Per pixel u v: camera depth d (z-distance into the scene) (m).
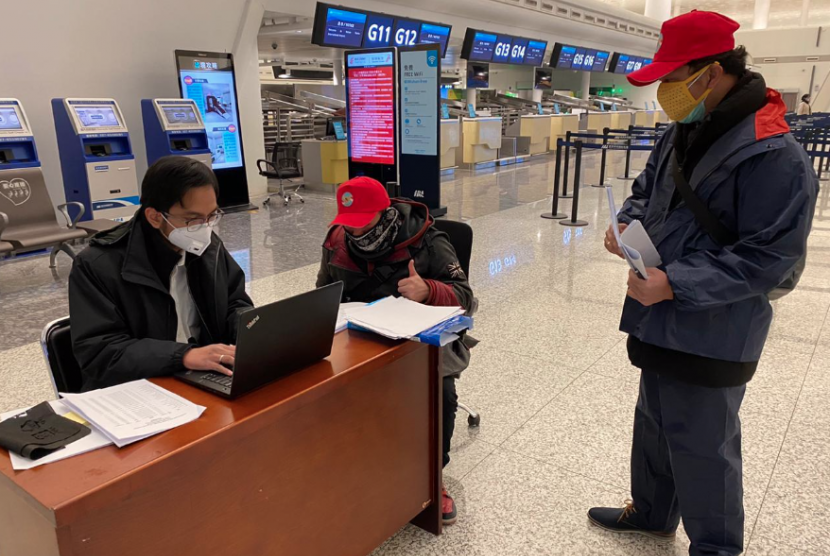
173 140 7.04
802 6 23.36
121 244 1.60
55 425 1.18
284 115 10.91
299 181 10.23
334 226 2.15
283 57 14.94
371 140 6.02
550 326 3.75
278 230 6.61
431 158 5.61
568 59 15.84
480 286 4.57
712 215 1.41
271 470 1.34
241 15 8.02
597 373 3.10
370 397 1.59
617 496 2.13
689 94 1.38
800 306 4.13
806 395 2.84
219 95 7.65
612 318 3.88
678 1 24.36
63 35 6.32
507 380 3.02
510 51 13.04
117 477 1.02
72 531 0.98
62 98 6.24
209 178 1.51
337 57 14.17
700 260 1.39
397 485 1.77
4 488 1.06
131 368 1.46
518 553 1.87
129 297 1.58
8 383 2.99
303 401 1.36
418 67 5.43
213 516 1.22
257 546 1.34
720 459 1.56
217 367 1.43
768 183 1.32
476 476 2.26
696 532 1.64
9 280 4.86
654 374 1.66
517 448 2.43
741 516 1.62
